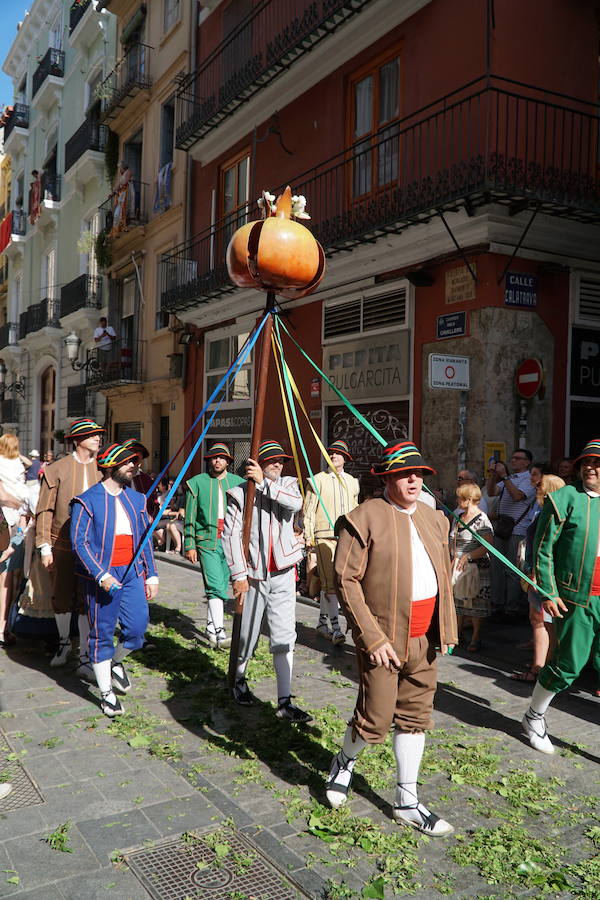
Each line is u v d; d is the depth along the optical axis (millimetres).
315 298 11711
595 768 4039
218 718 4688
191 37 16031
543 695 4258
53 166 26547
